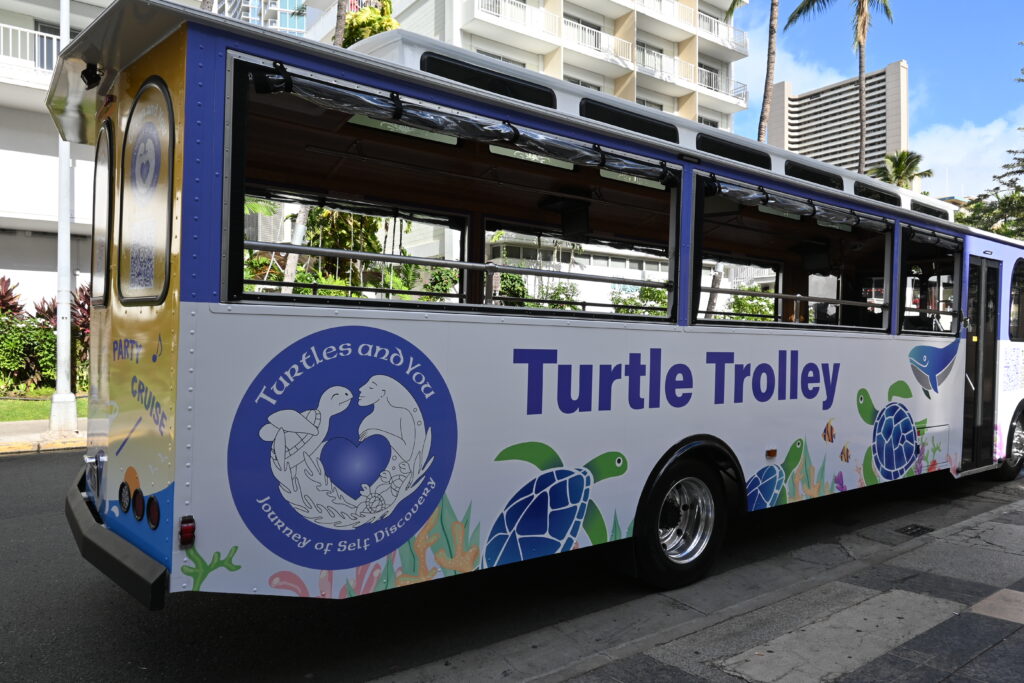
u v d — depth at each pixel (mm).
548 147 3891
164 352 2934
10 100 15141
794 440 5375
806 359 5461
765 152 5340
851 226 6418
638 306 5051
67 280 10820
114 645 3793
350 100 3207
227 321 2896
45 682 3373
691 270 4648
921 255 6926
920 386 6629
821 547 5727
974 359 7398
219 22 2877
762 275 7621
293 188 5027
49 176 15961
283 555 3025
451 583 4816
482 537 3648
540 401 3871
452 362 3516
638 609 4371
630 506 4344
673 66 32156
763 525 6406
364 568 3236
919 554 5434
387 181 5332
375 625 4105
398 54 3652
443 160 4883
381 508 3279
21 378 14234
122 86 3586
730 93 35500
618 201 5688
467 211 5754
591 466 4117
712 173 4766
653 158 4418
